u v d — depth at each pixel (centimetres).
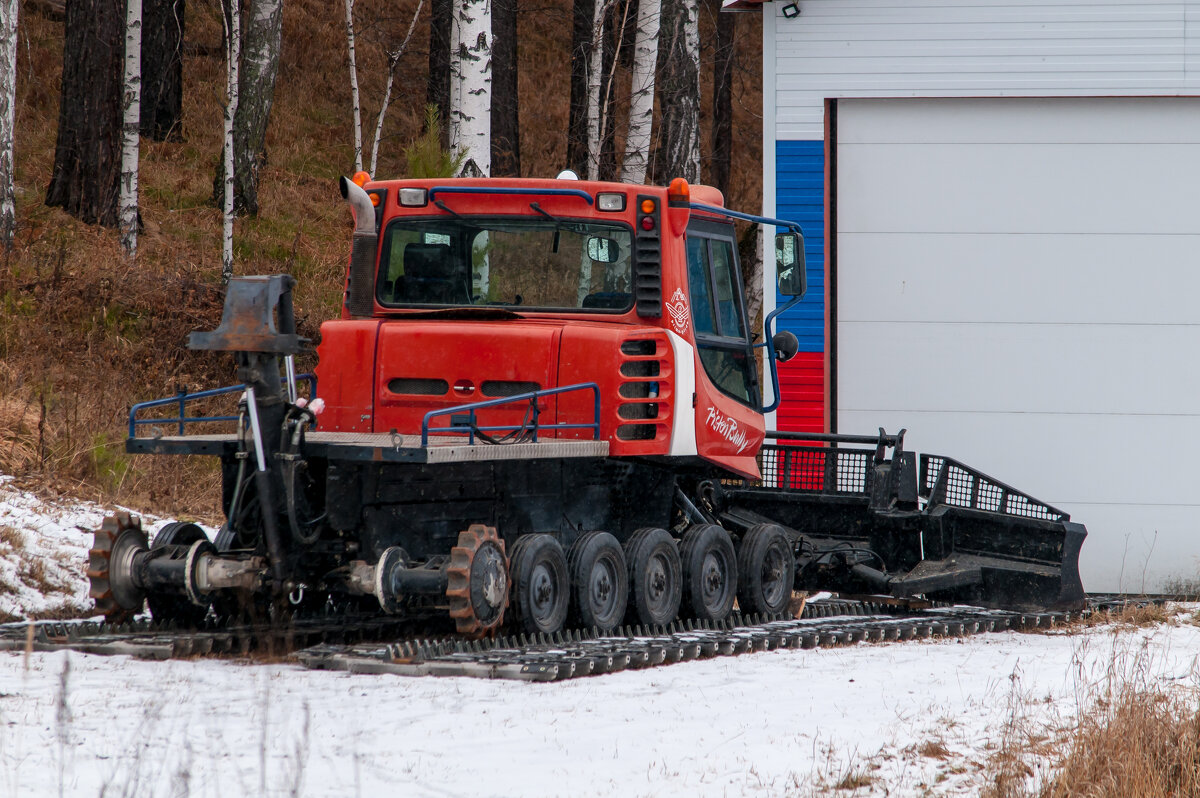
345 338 2697
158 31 7300
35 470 3778
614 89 7669
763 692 2130
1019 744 1795
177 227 6222
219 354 5078
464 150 4284
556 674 2122
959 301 4191
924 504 3397
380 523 2336
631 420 2634
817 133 4188
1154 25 4100
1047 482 4178
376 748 1648
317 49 8969
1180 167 4141
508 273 2816
